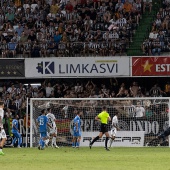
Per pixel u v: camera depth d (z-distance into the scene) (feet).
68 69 256.93
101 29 277.44
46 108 235.61
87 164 125.18
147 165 122.31
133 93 257.34
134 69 255.70
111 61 256.32
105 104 235.61
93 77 257.34
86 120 235.20
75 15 285.02
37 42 269.85
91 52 264.52
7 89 266.77
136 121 234.58
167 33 271.08
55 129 216.13
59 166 119.24
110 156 157.17
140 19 284.61
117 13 281.54
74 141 221.05
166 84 263.29
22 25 283.18
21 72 257.96
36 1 296.92
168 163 128.77
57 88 266.16
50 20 282.97
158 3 294.05
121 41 267.80
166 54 263.90
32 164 125.80
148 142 233.96
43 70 257.14
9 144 237.86
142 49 265.13
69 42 267.39
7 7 291.38
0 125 162.91
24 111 249.96
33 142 233.35
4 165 122.83
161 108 234.17
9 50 264.52
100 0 290.97
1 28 282.97
